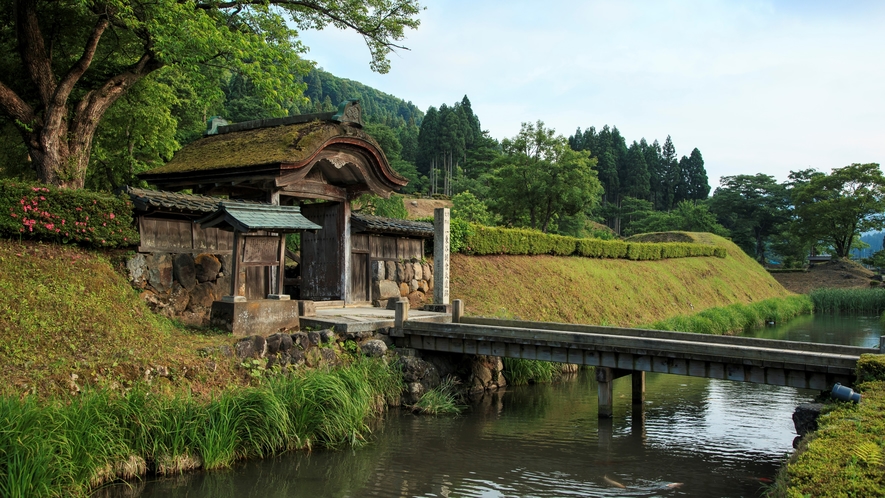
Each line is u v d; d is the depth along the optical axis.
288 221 12.81
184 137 34.41
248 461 8.90
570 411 12.75
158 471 8.12
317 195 16.23
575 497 7.98
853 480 4.75
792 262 70.81
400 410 12.14
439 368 13.55
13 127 17.12
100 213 12.05
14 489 6.32
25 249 11.08
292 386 9.87
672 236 51.78
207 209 13.31
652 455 9.84
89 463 7.27
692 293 33.97
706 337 12.67
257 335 11.59
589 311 24.02
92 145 19.89
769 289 45.97
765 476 8.85
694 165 100.75
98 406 7.82
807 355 9.80
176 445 8.21
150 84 18.84
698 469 9.16
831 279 58.06
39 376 8.24
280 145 15.00
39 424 7.00
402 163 73.94
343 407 10.05
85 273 11.30
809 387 9.93
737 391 15.32
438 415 11.98
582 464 9.34
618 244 32.72
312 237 18.09
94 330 9.84
